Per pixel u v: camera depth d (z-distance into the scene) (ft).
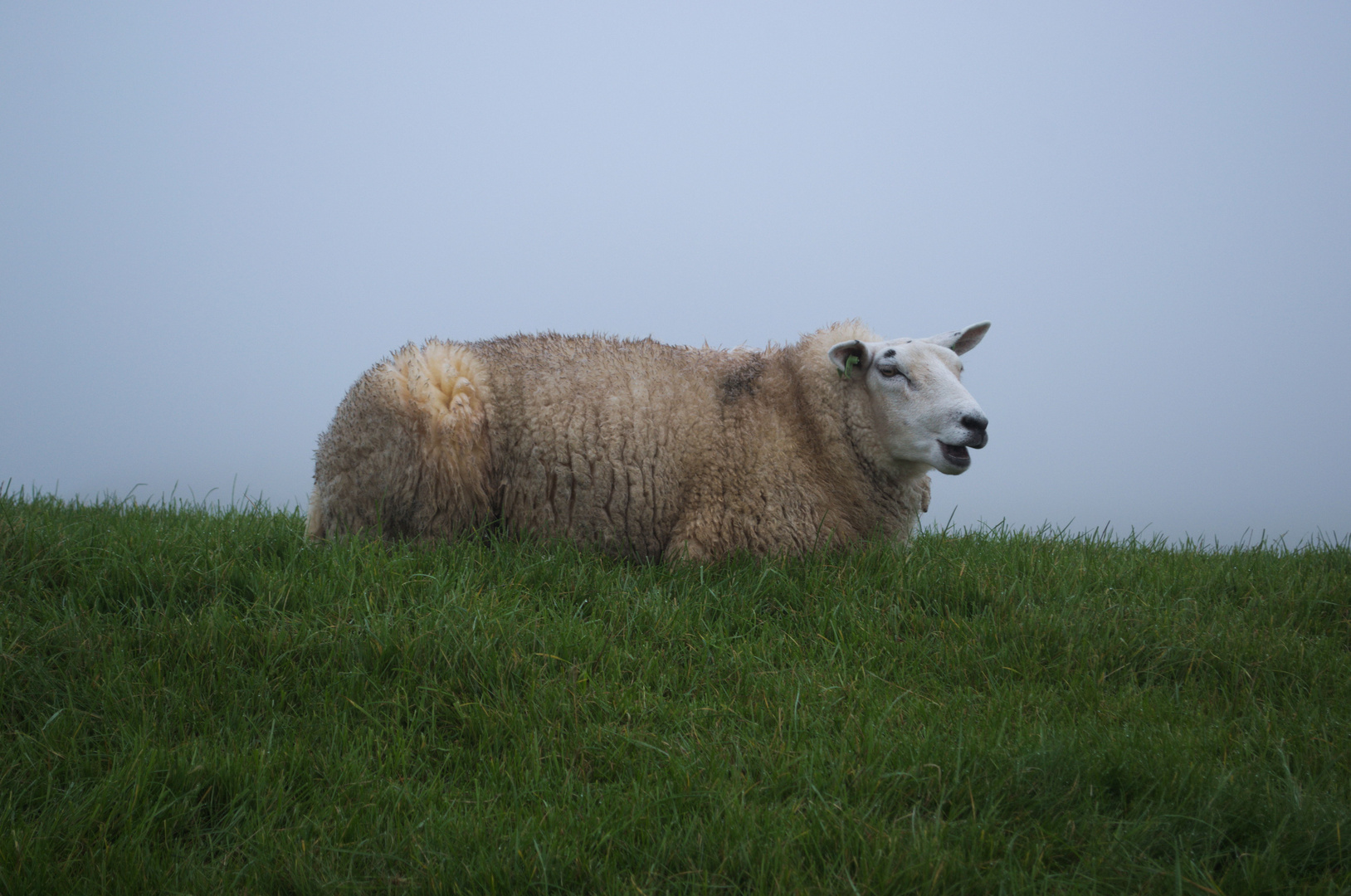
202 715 17.83
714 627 23.22
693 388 29.22
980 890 12.96
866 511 30.12
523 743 17.15
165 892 12.98
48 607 20.89
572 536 28.27
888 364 28.84
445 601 21.75
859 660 21.74
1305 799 14.99
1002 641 22.58
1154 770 15.97
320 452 29.50
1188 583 28.14
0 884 12.58
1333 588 26.32
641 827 14.42
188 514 33.50
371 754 16.89
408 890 12.94
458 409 27.25
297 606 22.07
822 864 13.55
